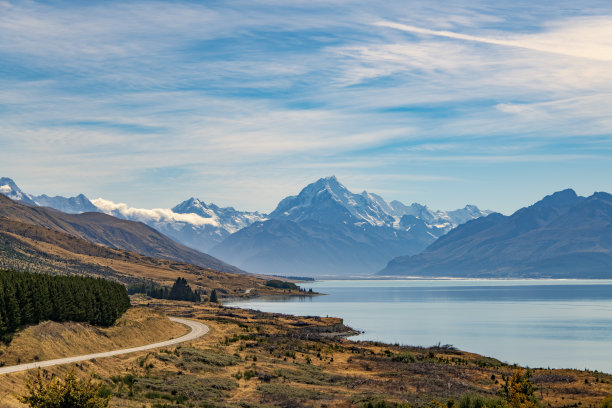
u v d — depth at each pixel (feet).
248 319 618.03
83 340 291.58
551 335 643.04
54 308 308.81
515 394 213.05
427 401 234.58
